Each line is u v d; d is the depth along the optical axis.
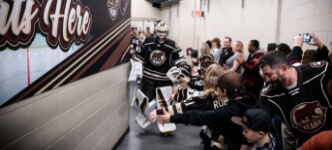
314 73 1.62
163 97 3.89
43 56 1.74
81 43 2.28
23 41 1.55
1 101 1.40
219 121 1.77
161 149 3.43
